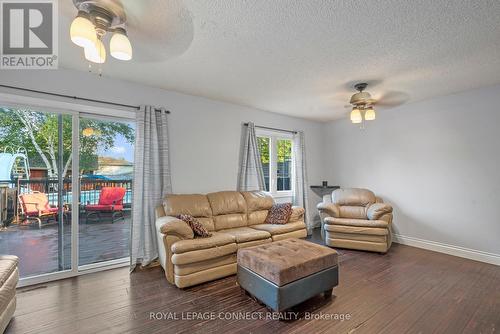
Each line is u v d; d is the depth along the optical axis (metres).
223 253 2.59
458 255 3.35
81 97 2.69
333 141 5.17
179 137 3.39
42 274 2.57
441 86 3.13
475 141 3.23
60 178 2.75
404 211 3.96
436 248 3.58
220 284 2.51
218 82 3.03
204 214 3.20
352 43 2.12
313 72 2.72
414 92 3.37
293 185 4.96
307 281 2.03
